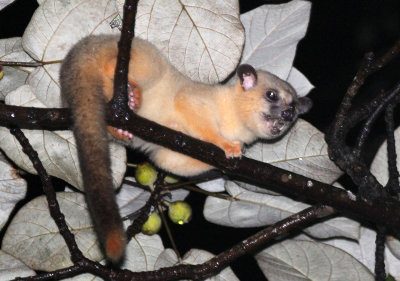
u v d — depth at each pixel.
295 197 8.04
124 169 7.51
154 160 7.84
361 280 7.51
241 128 8.04
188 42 7.66
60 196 7.64
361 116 7.32
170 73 7.59
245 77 8.01
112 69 6.85
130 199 8.10
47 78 7.54
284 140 8.08
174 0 7.59
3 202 7.33
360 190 7.08
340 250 7.62
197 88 7.68
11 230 7.44
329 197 7.02
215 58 7.71
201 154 6.80
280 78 8.39
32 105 7.49
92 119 6.25
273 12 8.14
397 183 7.18
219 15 7.61
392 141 7.27
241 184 7.95
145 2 7.58
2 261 7.08
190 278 6.82
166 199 8.31
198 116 7.48
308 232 8.07
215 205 8.16
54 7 7.55
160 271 6.73
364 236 8.09
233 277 7.53
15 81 7.76
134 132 6.52
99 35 7.43
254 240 6.99
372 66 7.13
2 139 7.35
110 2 7.60
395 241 7.70
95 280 7.36
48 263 7.39
